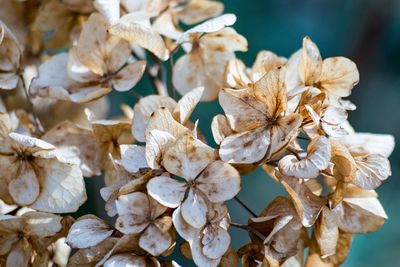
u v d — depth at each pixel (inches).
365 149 15.0
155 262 13.5
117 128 14.9
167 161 13.6
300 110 14.1
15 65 15.6
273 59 14.9
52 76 15.4
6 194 14.5
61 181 14.4
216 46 15.6
